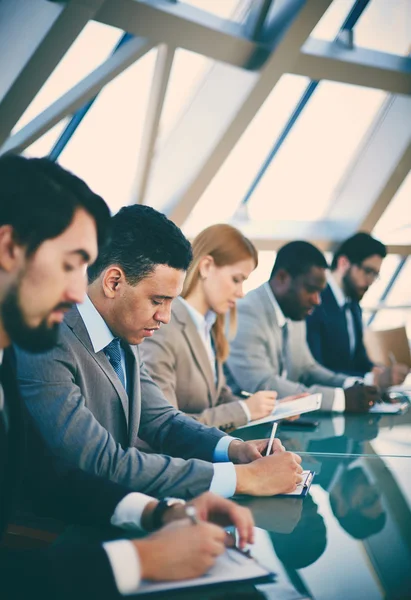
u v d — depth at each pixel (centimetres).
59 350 149
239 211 707
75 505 128
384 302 912
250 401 232
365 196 702
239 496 144
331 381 332
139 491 141
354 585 99
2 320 107
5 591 93
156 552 101
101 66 422
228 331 296
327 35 537
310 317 376
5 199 103
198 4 439
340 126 671
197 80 543
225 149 540
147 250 152
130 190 585
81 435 143
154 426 181
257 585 99
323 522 127
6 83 376
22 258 104
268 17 474
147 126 500
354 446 196
